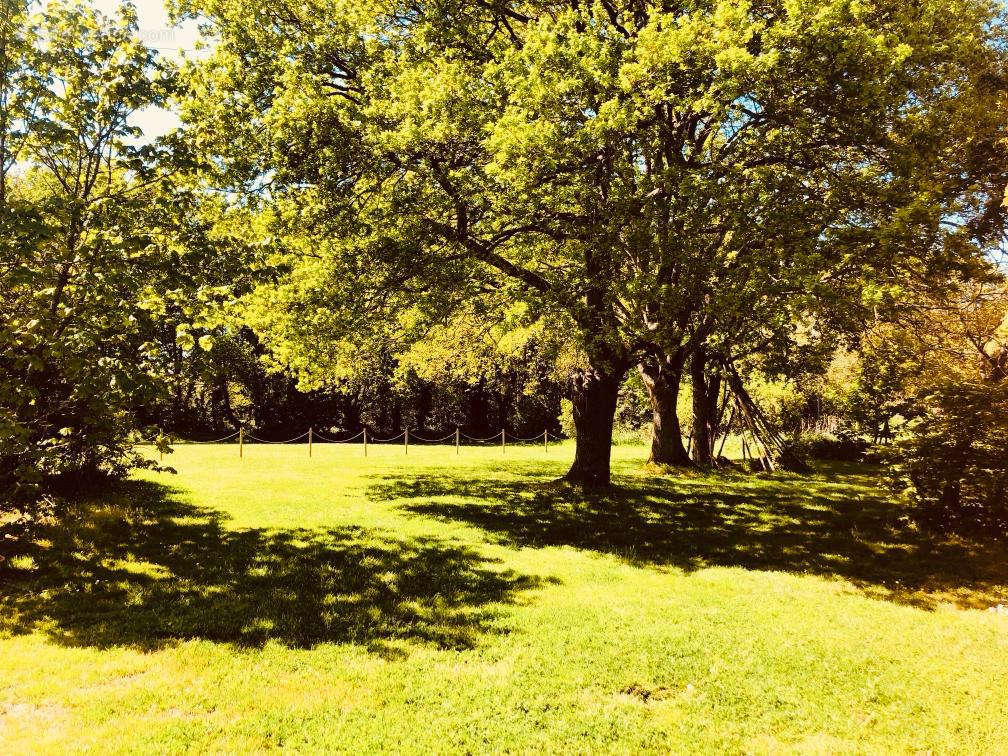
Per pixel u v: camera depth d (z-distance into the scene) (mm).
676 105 10711
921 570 9477
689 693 5645
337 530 11109
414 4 14375
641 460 23656
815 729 5098
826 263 9711
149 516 11438
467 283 14750
